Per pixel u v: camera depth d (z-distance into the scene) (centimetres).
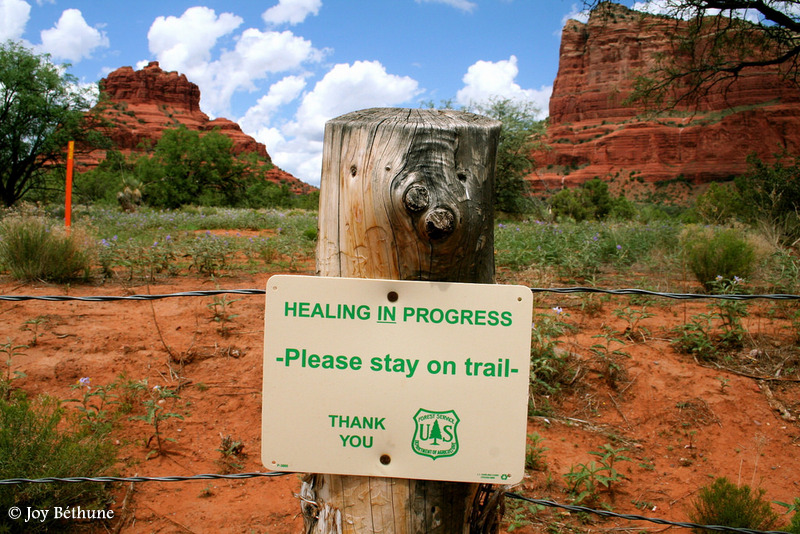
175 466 310
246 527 263
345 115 143
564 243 852
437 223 125
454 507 147
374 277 135
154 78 14475
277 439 139
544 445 342
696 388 394
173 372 409
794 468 320
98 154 9962
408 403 136
